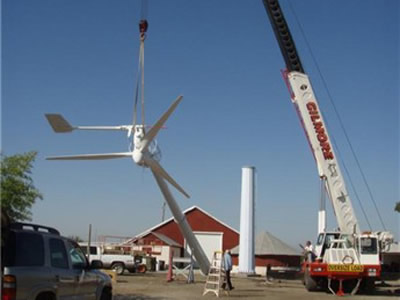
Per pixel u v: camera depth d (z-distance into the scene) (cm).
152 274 3822
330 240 2316
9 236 915
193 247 2820
